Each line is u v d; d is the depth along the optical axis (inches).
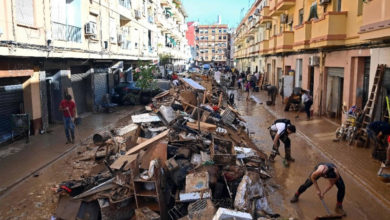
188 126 420.2
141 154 304.3
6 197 291.1
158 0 1499.8
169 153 321.4
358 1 521.0
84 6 646.5
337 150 437.7
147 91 914.7
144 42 1198.3
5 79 460.1
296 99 780.6
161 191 247.1
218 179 285.7
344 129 489.1
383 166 333.1
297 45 784.9
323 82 692.7
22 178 330.6
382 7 386.6
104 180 273.1
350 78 559.8
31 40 452.4
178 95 626.5
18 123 458.9
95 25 666.2
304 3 816.3
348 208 277.3
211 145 336.5
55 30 526.0
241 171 293.6
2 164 374.3
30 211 264.7
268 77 1389.0
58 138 499.8
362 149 442.3
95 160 377.7
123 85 929.5
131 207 245.6
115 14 850.8
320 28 620.4
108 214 235.9
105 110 778.2
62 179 332.5
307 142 495.2
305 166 384.2
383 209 274.8
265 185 325.4
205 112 506.6
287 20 996.6
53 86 604.7
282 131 387.2
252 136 539.8
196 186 254.7
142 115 488.4
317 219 255.9
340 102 657.0
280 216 260.1
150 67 1036.5
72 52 577.3
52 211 264.4
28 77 502.3
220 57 4532.5
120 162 293.1
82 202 241.4
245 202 248.5
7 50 395.2
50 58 536.7
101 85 848.3
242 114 765.3
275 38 1048.8
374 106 440.8
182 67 2625.5
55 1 534.9
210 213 218.7
